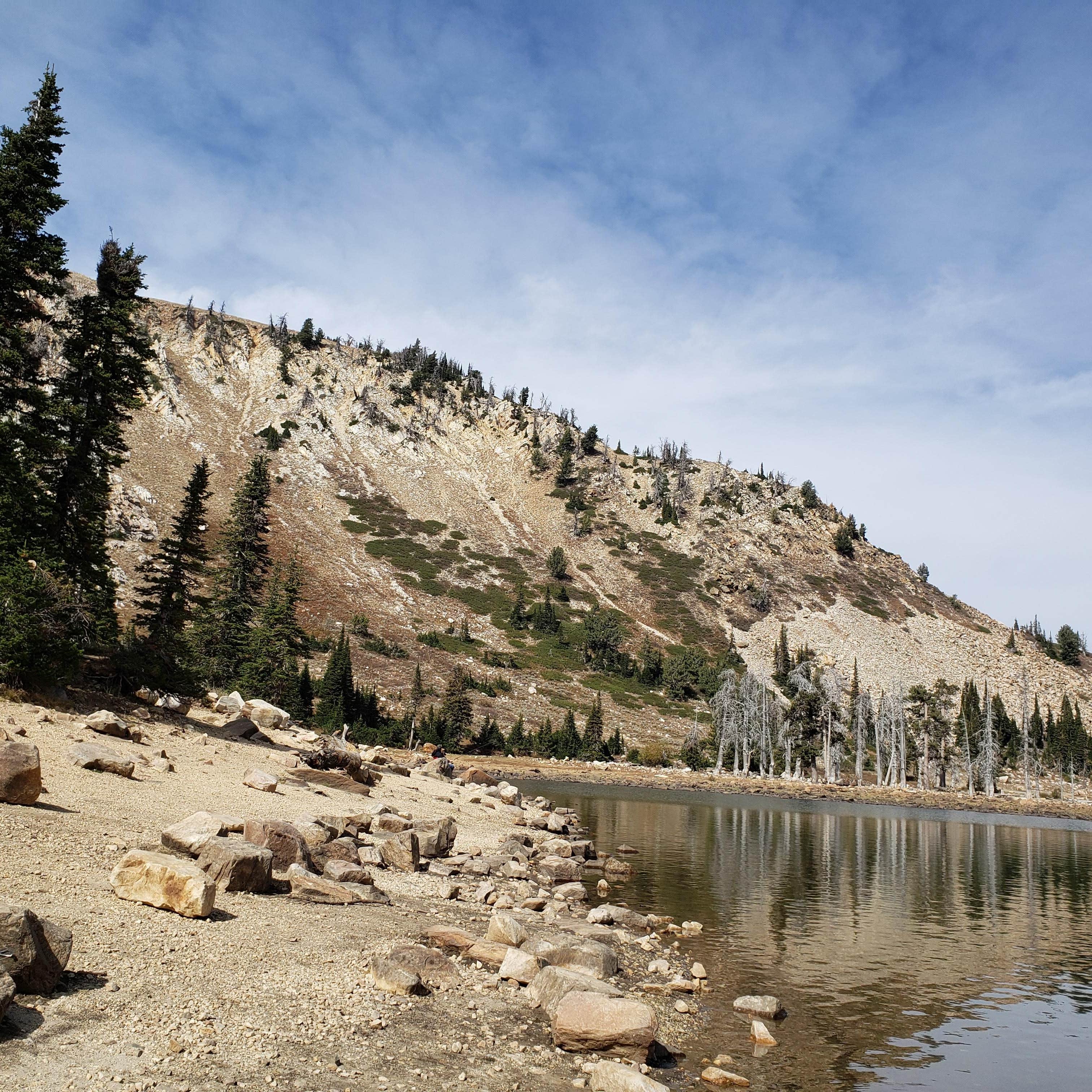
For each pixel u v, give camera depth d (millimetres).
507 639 130375
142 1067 7543
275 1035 8938
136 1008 8695
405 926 14648
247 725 32469
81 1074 7164
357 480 171375
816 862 34219
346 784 28812
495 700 105875
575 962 13867
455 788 39625
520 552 166375
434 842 23016
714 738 110688
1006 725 134375
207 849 13930
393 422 195125
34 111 30234
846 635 161000
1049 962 19344
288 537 138750
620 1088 8984
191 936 11109
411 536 157750
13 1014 7922
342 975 11227
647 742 106125
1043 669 171250
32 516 28984
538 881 23000
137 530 110000
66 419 31562
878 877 31234
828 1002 14844
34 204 29469
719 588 168125
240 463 155875
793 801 76500
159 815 16766
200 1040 8375
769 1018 13484
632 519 191000
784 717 105312
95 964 9438
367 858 19688
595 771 85375
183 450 150125
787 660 138125
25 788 14766
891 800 86250
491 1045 10023
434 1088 8516
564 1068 9695
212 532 119062
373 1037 9516
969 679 156125
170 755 24594
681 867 30391
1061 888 31203
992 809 85062
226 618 62031
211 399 176500
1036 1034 13852
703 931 19688
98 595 31891
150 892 11766
